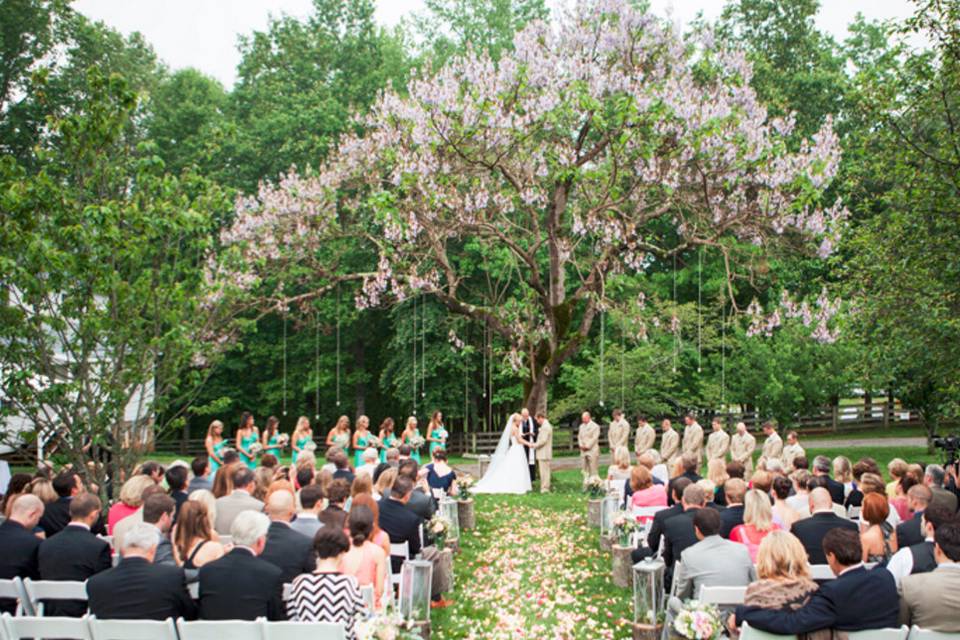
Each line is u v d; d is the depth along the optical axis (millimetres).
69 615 5238
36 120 26188
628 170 16922
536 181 17672
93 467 9617
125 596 4527
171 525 6125
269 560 5402
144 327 9477
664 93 15016
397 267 18250
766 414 24031
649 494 8852
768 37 31859
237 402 31562
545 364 18234
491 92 15367
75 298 8719
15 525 5629
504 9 29766
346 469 9133
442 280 27125
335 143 26719
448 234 18141
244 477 7156
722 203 16594
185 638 4434
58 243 8898
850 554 4453
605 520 9992
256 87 31531
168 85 33312
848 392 24062
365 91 30188
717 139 15023
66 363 8977
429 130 15648
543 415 17516
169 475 6973
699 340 24109
